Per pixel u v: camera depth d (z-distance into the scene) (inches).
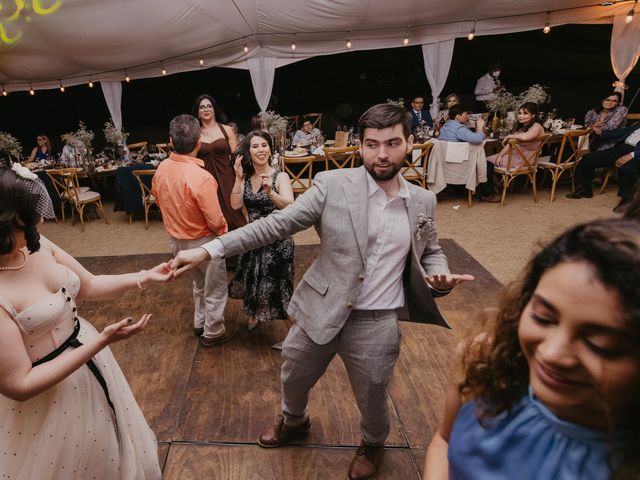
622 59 287.7
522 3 259.1
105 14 227.1
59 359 46.5
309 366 68.0
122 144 264.4
